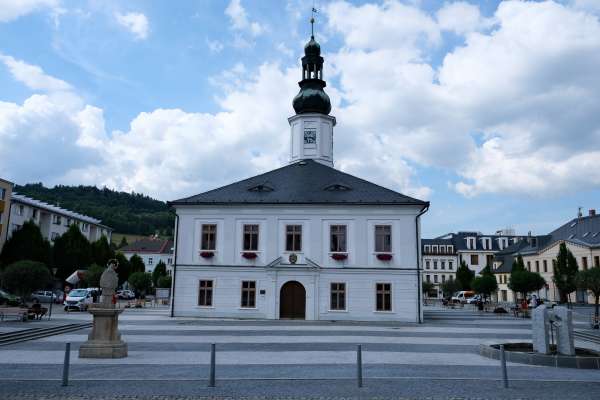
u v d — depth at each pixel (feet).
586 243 226.99
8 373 44.09
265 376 42.91
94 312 54.70
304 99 146.41
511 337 78.07
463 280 273.75
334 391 36.94
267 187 123.24
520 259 230.68
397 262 112.88
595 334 85.46
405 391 37.04
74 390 36.86
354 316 111.45
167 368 46.78
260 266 115.34
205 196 121.70
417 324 104.88
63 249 218.79
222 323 100.68
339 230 115.96
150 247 395.14
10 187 196.85
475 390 37.50
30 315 100.12
